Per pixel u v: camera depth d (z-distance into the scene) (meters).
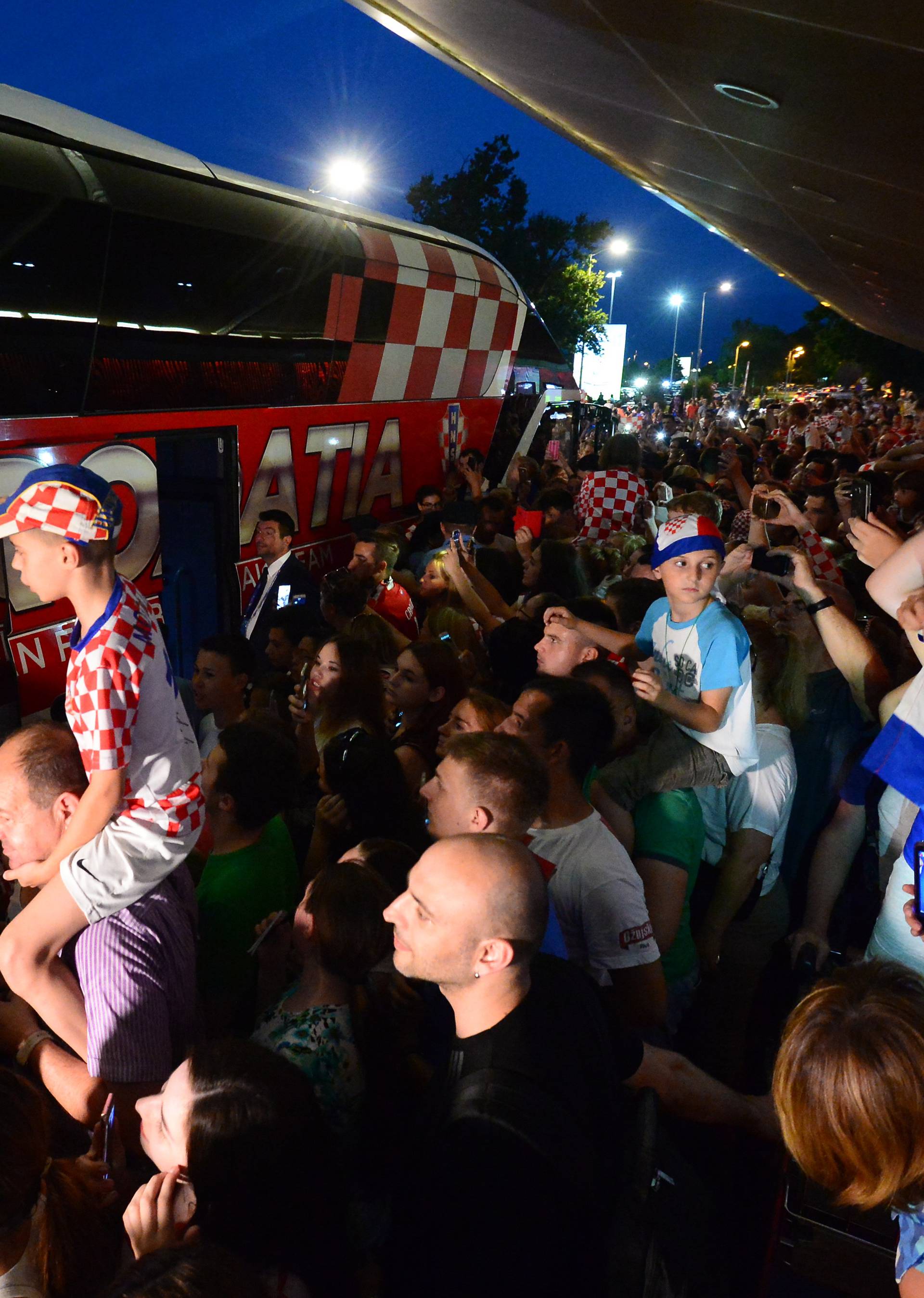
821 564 4.60
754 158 6.95
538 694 2.81
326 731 4.07
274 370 7.11
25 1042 2.66
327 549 8.27
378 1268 2.04
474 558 6.85
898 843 2.65
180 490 7.02
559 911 2.79
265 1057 1.75
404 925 1.80
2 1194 1.56
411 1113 2.29
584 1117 1.71
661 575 3.43
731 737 3.20
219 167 6.84
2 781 2.54
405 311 8.76
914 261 8.83
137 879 2.57
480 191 39.41
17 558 2.44
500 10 5.34
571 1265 1.55
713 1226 1.85
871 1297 1.93
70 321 5.21
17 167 4.99
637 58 5.20
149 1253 1.36
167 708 2.61
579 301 41.88
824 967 3.17
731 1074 3.27
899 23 3.15
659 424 33.62
